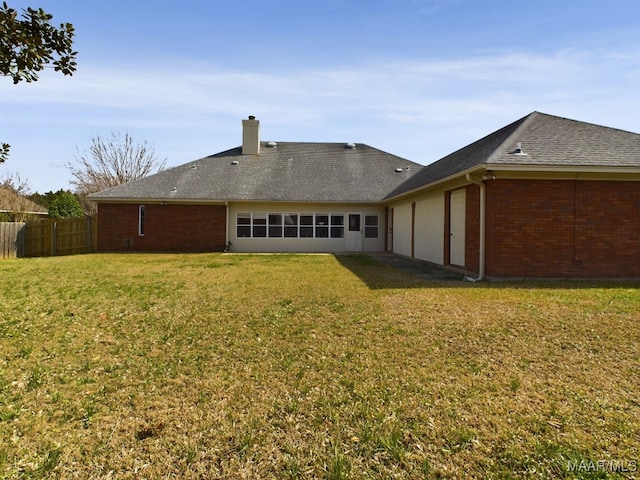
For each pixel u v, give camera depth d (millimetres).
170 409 3035
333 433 2691
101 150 35750
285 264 13094
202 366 3895
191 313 5992
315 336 4812
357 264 13188
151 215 18516
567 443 2537
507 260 9250
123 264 12938
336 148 23672
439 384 3438
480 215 9469
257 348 4402
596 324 5195
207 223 18750
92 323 5465
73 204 25906
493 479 2215
